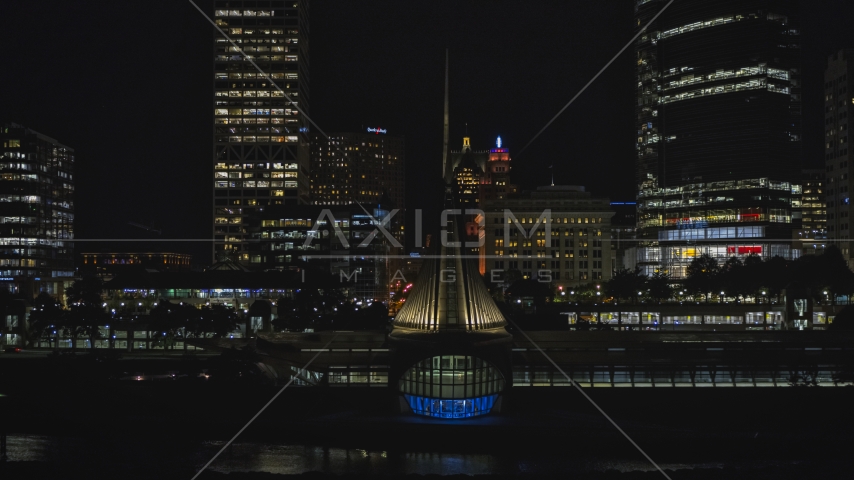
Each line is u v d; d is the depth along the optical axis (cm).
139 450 10612
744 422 11919
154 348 17912
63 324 17300
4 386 12706
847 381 12719
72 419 11594
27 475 9012
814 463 10069
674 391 12425
